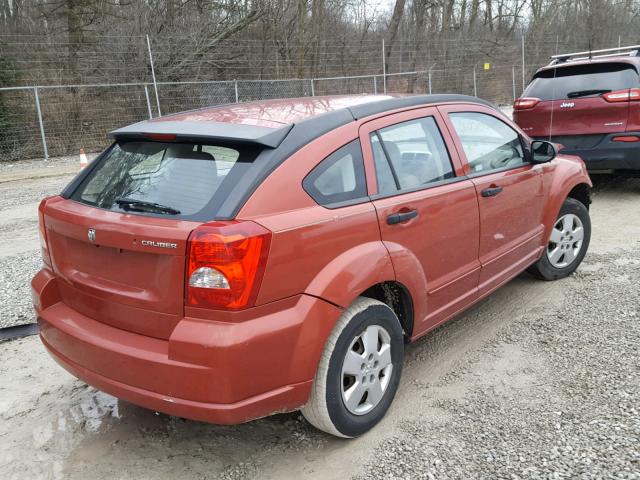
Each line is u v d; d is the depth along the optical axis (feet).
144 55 59.98
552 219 15.26
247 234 8.00
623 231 20.89
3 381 12.43
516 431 9.78
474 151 12.67
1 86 52.65
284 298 8.52
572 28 102.89
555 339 12.99
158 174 9.45
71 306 10.02
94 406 11.40
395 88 74.90
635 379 11.03
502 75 81.41
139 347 8.58
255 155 8.94
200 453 9.82
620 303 14.56
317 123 9.72
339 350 9.20
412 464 9.17
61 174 42.98
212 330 8.02
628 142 23.12
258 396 8.39
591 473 8.60
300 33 73.05
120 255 8.84
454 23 99.45
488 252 12.89
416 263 10.61
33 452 10.01
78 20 65.26
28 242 23.44
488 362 12.26
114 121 56.08
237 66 68.49
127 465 9.59
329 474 9.12
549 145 14.16
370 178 10.09
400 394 11.28
